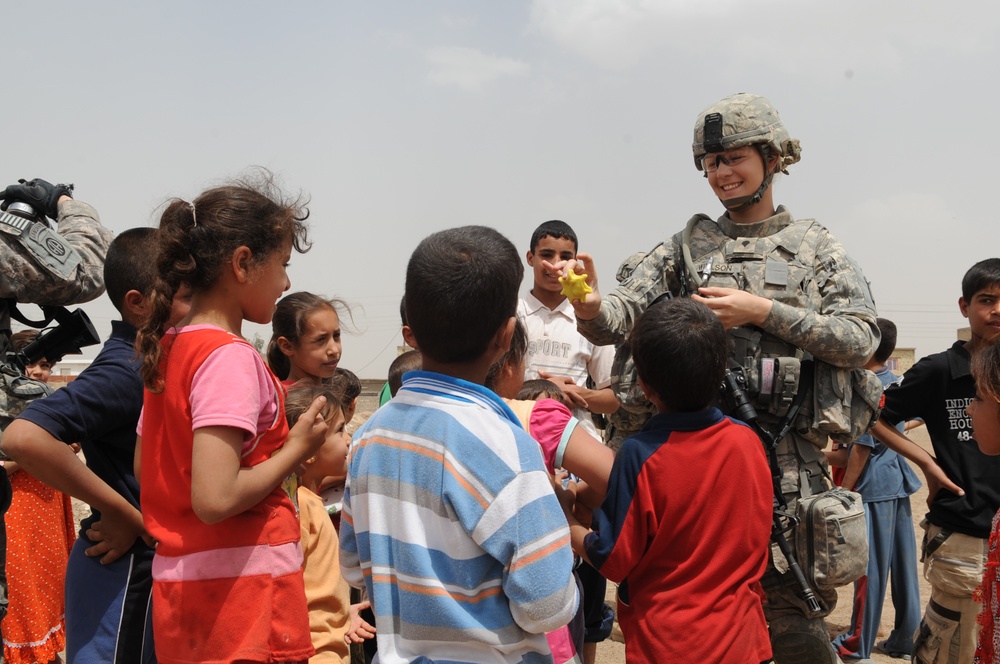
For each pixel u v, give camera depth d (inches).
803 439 124.8
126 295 110.1
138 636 107.6
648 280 133.3
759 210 134.4
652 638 88.7
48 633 155.9
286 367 162.4
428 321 74.9
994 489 140.6
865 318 122.2
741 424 95.0
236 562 83.5
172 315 101.9
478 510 70.1
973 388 145.6
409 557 71.3
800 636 118.6
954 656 141.6
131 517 106.7
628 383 129.0
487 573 71.8
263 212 88.4
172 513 85.8
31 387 128.6
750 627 88.4
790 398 120.2
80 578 108.7
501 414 75.9
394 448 74.2
